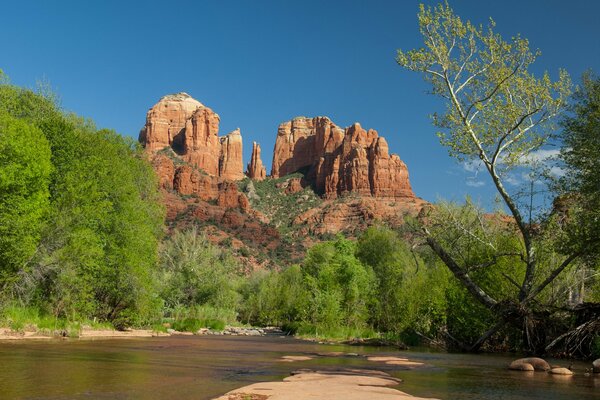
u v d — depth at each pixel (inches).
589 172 767.1
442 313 1186.6
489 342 1065.5
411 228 967.0
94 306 1245.1
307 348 992.2
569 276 1028.5
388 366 618.5
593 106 788.6
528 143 850.8
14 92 1380.4
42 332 986.1
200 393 358.0
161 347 882.1
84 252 1145.4
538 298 1027.3
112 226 1333.7
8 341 835.4
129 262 1295.5
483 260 1055.0
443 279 1318.9
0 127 1007.6
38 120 1350.9
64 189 1218.0
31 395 332.2
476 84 876.6
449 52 879.7
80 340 969.5
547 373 567.2
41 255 1120.8
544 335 853.8
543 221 821.2
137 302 1337.4
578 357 807.1
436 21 874.8
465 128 859.4
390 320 1594.5
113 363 563.5
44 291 1167.0
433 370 581.6
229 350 876.6
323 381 422.6
